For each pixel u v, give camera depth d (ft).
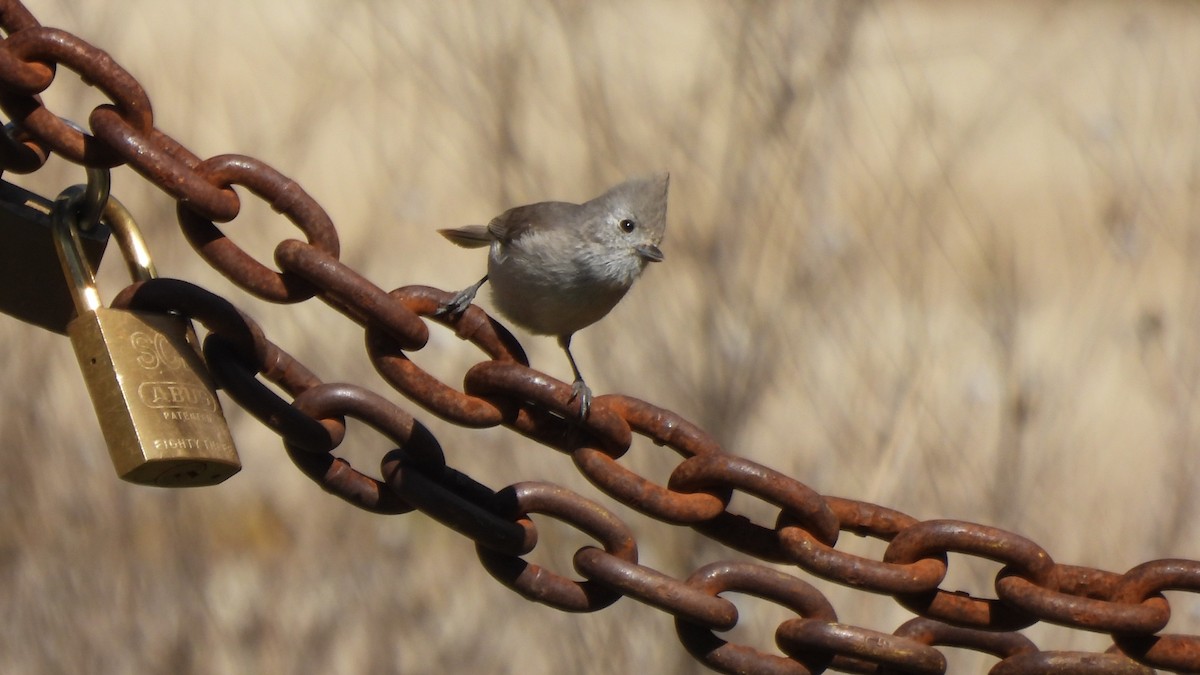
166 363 13.84
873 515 15.66
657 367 39.65
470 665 40.81
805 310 40.98
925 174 45.11
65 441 41.27
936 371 41.39
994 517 39.40
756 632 36.99
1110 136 47.62
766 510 40.60
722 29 43.32
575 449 14.82
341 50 45.83
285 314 40.45
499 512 14.65
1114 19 53.72
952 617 15.01
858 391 40.29
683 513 14.53
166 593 40.98
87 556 40.63
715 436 39.14
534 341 41.50
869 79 45.91
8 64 13.60
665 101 44.37
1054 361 43.19
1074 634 39.04
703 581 14.61
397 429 14.53
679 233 41.09
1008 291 43.65
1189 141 48.44
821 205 42.50
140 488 41.73
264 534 42.83
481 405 14.75
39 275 15.21
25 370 41.16
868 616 37.47
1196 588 14.82
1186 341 43.93
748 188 41.29
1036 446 40.98
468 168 44.21
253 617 41.29
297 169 44.96
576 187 43.19
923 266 41.70
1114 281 45.24
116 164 14.10
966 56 50.75
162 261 42.01
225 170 14.17
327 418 14.51
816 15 43.19
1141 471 42.45
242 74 45.85
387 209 44.98
